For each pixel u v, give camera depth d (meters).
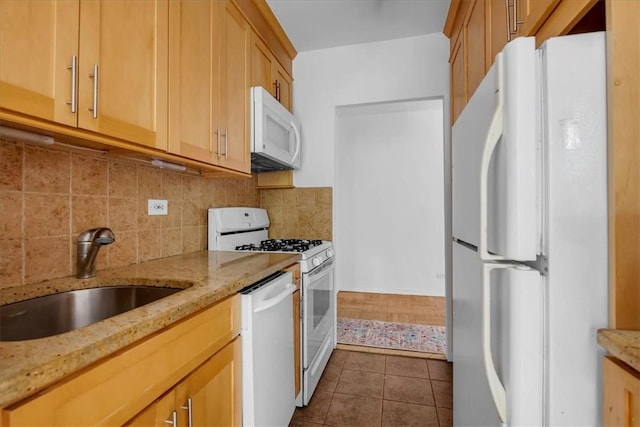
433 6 2.01
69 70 0.79
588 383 0.65
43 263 1.01
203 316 0.91
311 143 2.56
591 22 0.79
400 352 2.39
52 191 1.04
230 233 2.02
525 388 0.68
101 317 1.09
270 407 1.29
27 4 0.70
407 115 4.02
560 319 0.66
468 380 1.06
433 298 3.84
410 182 4.02
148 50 1.05
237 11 1.68
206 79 1.39
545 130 0.67
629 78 0.61
